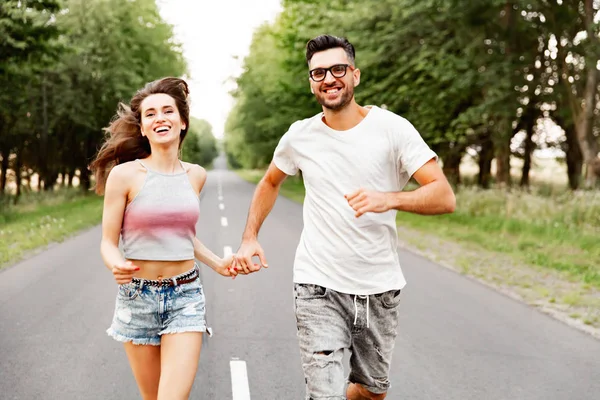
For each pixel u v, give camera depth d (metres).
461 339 5.44
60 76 25.42
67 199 23.34
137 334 2.91
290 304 6.68
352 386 3.42
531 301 6.98
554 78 17.09
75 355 4.86
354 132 2.92
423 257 10.16
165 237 2.88
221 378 4.43
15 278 7.97
